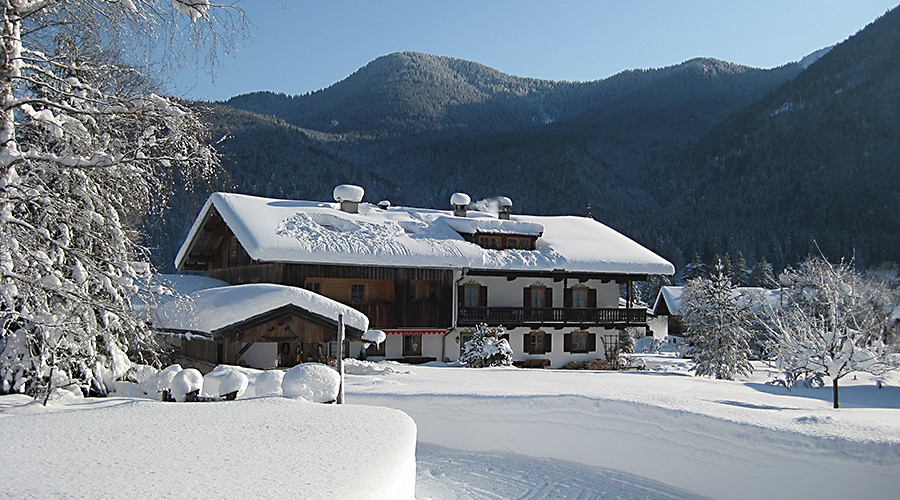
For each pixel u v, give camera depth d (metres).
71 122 10.35
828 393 21.36
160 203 12.30
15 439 6.27
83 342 10.89
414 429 7.23
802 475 8.91
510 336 32.16
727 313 27.33
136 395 12.07
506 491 10.00
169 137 9.90
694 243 108.94
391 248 28.34
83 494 4.61
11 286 9.45
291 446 6.19
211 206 29.44
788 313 19.92
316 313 17.70
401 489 5.79
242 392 10.86
